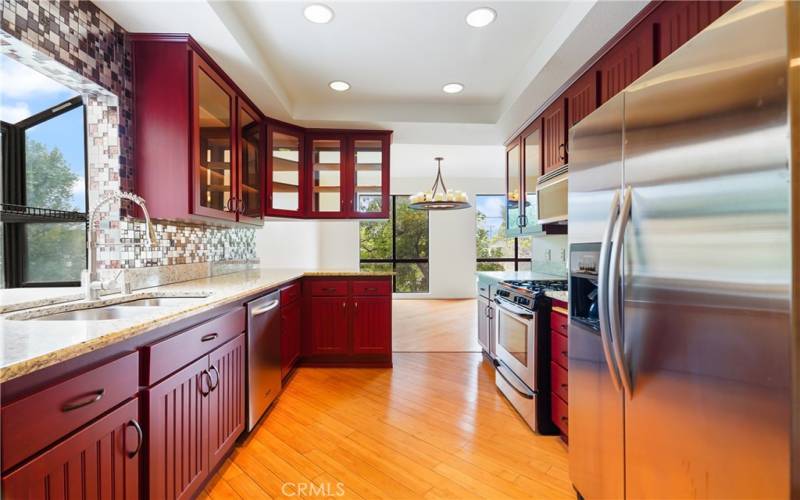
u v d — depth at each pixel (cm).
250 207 279
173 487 129
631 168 111
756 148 75
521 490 159
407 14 192
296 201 330
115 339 100
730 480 81
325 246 698
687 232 91
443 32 209
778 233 71
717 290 83
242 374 191
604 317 115
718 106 82
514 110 286
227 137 237
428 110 315
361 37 214
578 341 147
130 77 190
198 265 258
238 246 338
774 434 73
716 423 84
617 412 120
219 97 226
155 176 191
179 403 133
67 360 88
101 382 98
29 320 119
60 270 172
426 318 544
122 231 185
